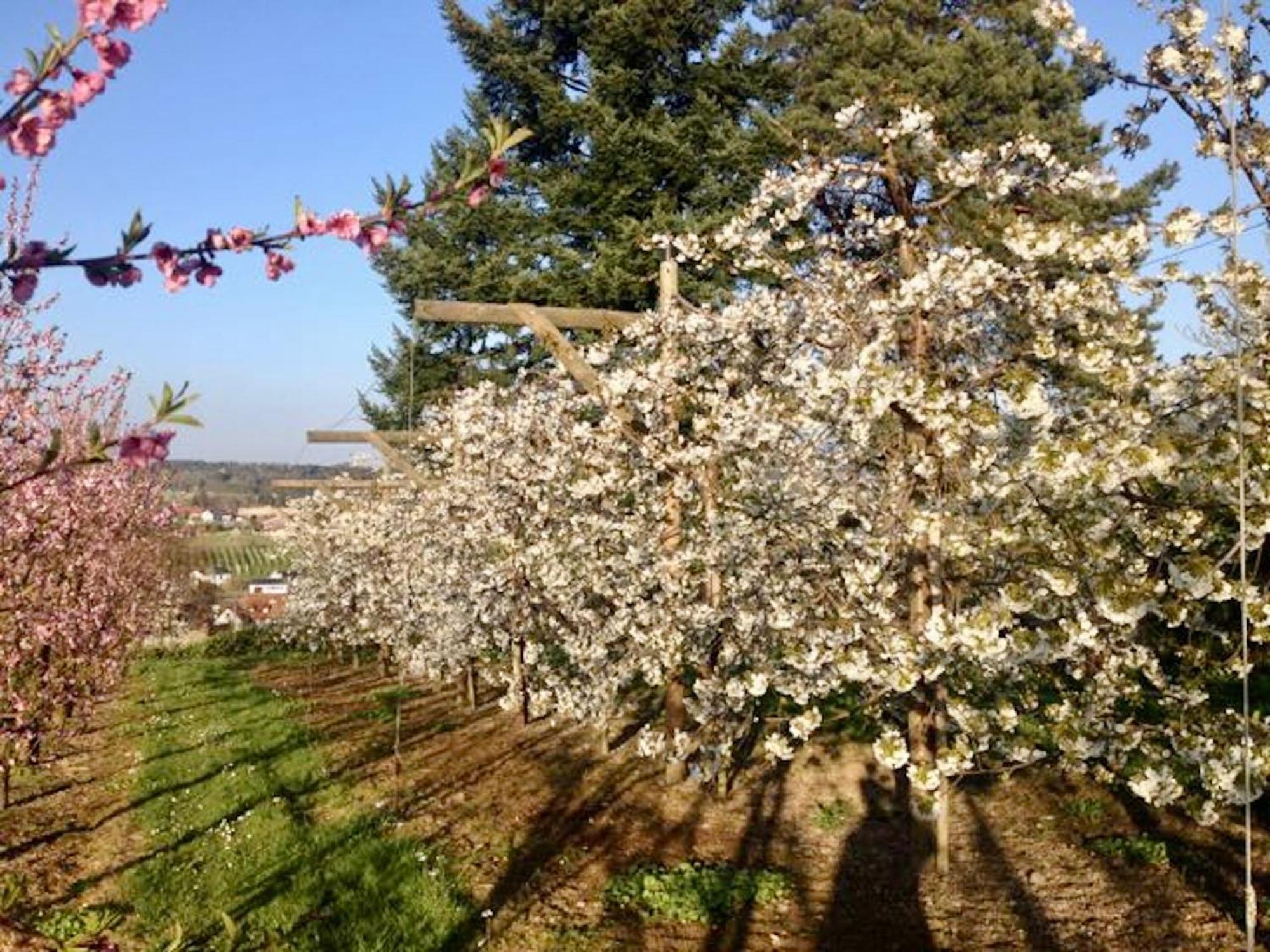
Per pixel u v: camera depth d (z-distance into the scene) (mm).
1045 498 5555
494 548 10562
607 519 8828
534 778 9469
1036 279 6434
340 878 6523
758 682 6871
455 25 17469
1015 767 6289
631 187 16109
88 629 7969
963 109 15516
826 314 6805
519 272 17359
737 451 7816
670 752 8555
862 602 6539
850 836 7656
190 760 10555
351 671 19453
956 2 17781
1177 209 5195
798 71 17719
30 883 6746
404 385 20297
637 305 16391
